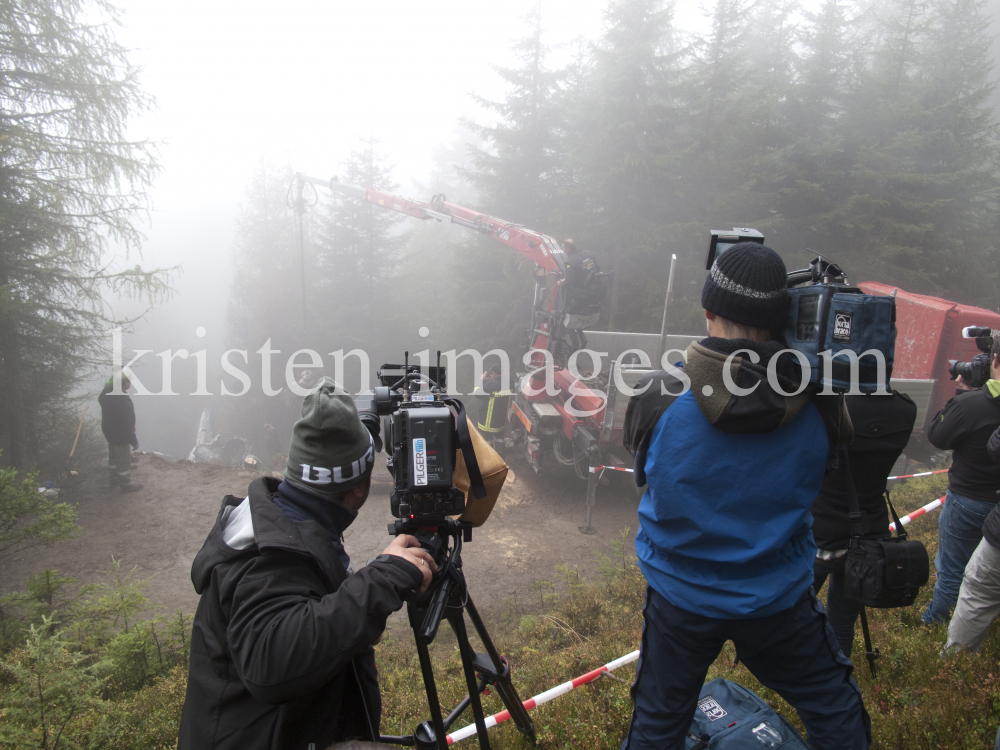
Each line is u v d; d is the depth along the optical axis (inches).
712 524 58.3
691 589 60.6
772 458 57.9
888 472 90.9
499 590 258.8
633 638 165.5
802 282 72.6
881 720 95.0
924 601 155.0
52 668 123.2
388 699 140.6
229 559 49.7
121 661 167.8
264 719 47.6
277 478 59.1
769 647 63.2
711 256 72.2
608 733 102.3
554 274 378.3
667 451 59.6
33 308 397.4
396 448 54.9
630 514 342.6
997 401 119.6
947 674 106.3
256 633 44.0
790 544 62.0
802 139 621.6
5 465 395.2
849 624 100.5
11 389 402.0
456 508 54.1
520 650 181.0
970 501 126.0
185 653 180.7
